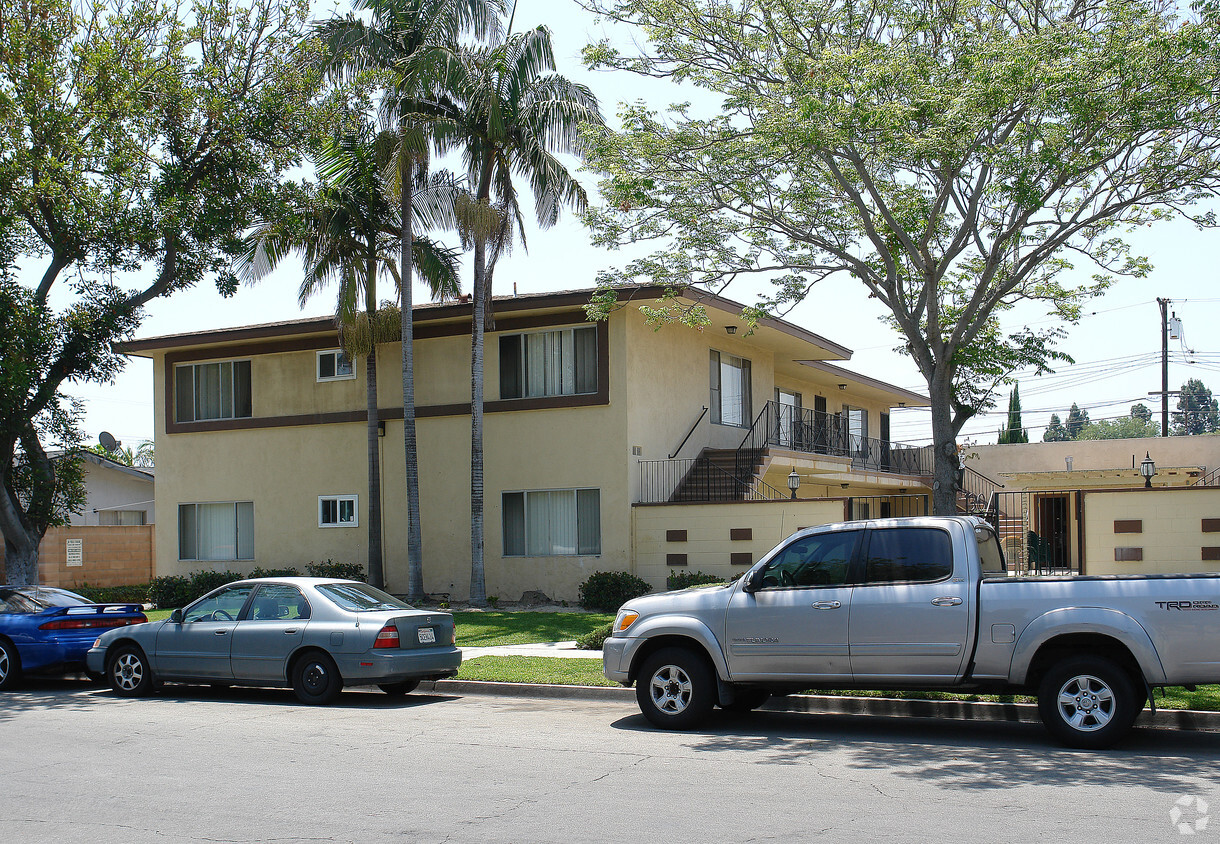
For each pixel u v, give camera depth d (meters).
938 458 14.66
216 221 18.20
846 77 13.62
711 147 15.03
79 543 28.20
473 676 13.65
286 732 10.52
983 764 8.60
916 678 9.55
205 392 26.95
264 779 8.30
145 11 18.17
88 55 17.25
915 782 7.96
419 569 22.27
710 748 9.47
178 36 18.39
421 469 24.09
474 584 21.92
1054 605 9.13
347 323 22.64
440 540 23.77
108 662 13.69
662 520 21.50
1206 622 8.71
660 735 10.21
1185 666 8.73
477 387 21.97
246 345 26.27
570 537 22.44
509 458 23.03
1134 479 33.62
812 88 13.77
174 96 18.14
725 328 24.77
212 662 12.98
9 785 8.18
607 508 21.95
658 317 17.66
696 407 24.77
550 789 7.85
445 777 8.30
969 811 7.04
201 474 26.66
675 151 15.03
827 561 10.12
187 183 18.66
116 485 35.16
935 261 15.88
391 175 21.34
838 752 9.23
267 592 13.14
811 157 14.56
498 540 23.06
